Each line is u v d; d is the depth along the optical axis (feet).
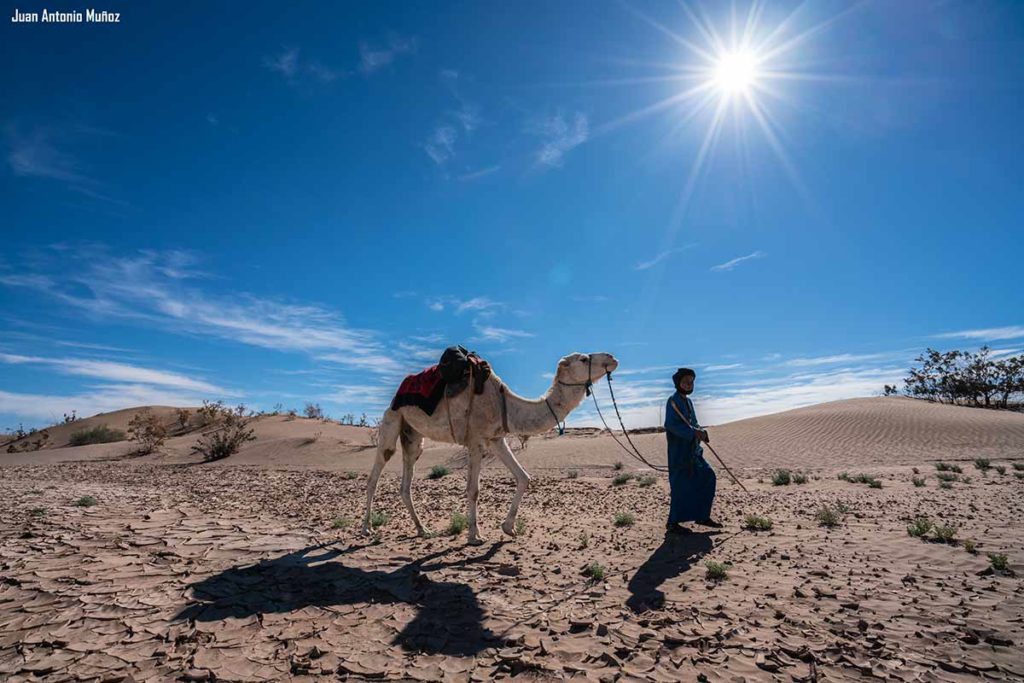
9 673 14.25
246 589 20.67
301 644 16.21
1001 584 20.18
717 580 22.04
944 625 16.78
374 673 14.42
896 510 35.24
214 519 31.48
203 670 14.44
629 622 17.79
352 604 19.60
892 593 19.65
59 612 18.02
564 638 16.70
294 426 160.25
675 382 31.01
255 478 74.02
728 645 15.76
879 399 155.84
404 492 31.55
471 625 17.84
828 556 24.52
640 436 116.67
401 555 25.98
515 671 14.52
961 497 40.42
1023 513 33.42
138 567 22.26
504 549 27.66
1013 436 90.94
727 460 79.71
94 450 136.36
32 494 40.34
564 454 95.14
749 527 30.89
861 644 15.58
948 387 269.23
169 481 67.41
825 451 85.15
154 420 138.92
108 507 34.19
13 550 23.81
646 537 30.04
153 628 17.06
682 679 13.84
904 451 82.28
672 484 30.55
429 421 28.84
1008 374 254.27
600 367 27.40
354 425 180.24
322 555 25.48
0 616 17.71
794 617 17.74
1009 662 14.34
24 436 182.60
